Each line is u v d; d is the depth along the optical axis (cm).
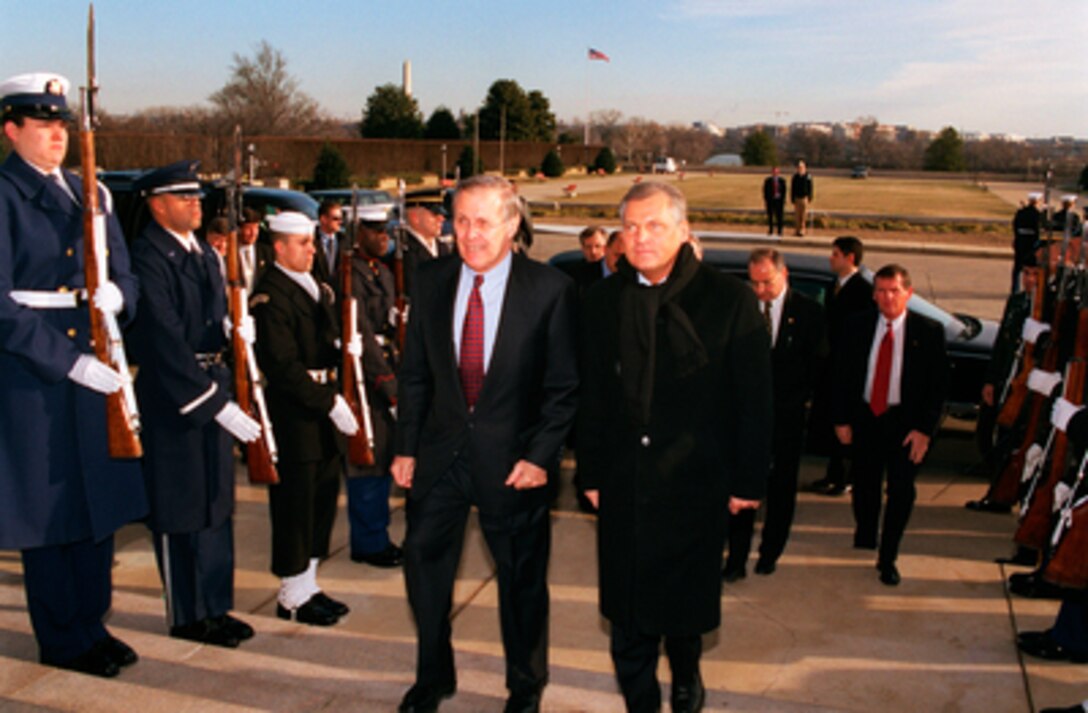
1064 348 440
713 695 320
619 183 5409
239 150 364
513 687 294
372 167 4709
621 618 292
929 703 362
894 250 2117
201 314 359
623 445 289
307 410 394
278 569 407
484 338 288
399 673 330
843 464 611
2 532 309
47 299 311
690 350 279
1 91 308
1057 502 365
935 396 455
